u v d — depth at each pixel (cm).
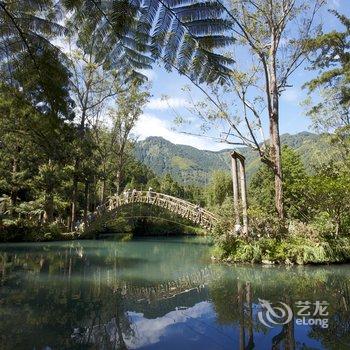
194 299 633
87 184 2247
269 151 1323
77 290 689
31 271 913
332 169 1373
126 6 214
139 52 250
